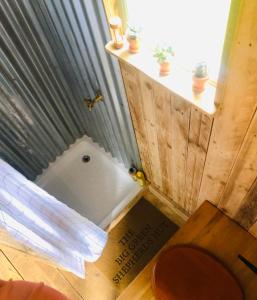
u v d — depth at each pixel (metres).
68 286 1.92
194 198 1.69
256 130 0.91
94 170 2.34
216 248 1.42
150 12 1.02
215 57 0.94
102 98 1.67
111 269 1.95
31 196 1.38
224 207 1.45
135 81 1.22
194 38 0.96
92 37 1.26
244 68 0.77
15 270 1.98
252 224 1.37
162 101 1.18
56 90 1.87
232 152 1.08
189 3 0.87
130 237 2.03
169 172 1.70
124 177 2.27
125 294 1.42
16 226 1.32
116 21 1.05
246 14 0.66
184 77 1.02
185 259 1.41
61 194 2.29
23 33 1.44
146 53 1.09
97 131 2.14
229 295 1.32
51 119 2.02
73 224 1.62
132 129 1.66
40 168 2.26
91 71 1.51
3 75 1.53
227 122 0.97
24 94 1.70
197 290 1.35
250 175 1.11
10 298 0.93
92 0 1.06
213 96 0.96
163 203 2.12
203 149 1.21
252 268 1.36
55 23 1.40
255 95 0.81
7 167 1.30
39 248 1.46
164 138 1.42
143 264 1.94
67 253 1.62
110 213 2.15
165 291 1.36
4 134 1.78
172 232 2.01
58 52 1.62
